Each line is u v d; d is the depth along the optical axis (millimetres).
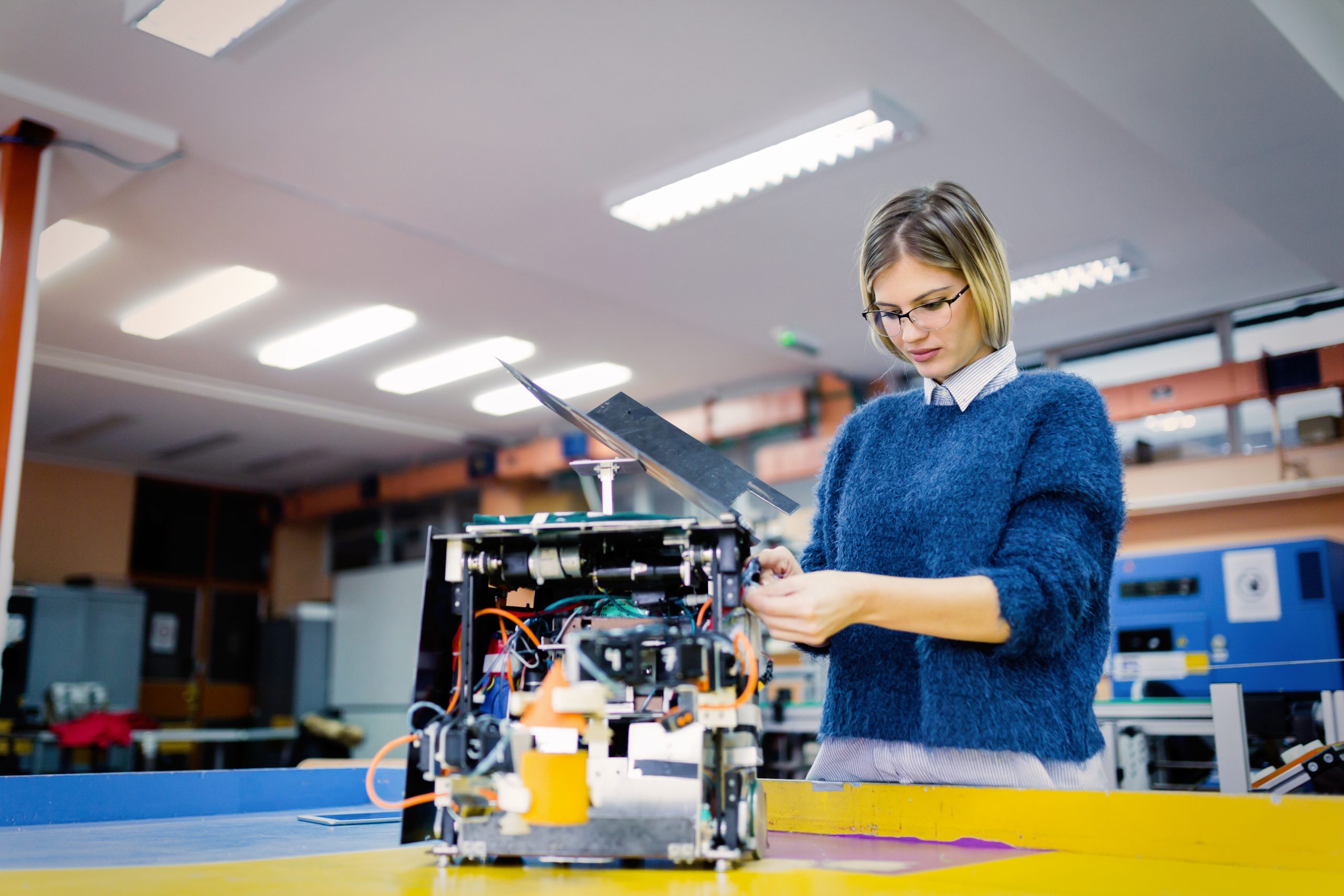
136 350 6465
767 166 4180
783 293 5434
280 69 3574
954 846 945
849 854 878
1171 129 3533
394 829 1256
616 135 3992
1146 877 738
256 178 4336
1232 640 4551
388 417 7848
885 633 1093
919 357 1108
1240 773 2936
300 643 9273
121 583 8477
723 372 6898
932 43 3418
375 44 3426
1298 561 4480
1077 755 982
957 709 987
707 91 3699
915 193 1104
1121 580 4895
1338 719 3021
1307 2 3225
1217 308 5805
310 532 10305
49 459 8719
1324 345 5434
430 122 3904
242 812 1613
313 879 737
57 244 4996
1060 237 4840
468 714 841
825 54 3479
